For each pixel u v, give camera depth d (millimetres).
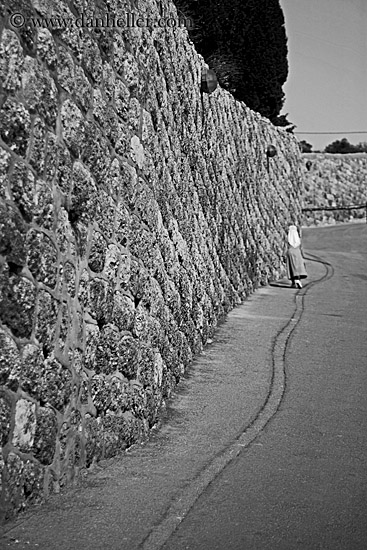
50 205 5551
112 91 7129
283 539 5320
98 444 6488
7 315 4977
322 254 33094
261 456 7078
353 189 57594
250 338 12555
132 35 7934
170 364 8898
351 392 9531
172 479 6371
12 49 5035
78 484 6082
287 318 14695
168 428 7844
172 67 10570
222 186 14930
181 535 5324
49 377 5531
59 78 5789
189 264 10742
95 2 6785
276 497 6086
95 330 6434
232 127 16719
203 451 7156
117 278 6980
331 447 7414
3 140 4934
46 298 5484
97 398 6434
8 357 4969
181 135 11070
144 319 7684
